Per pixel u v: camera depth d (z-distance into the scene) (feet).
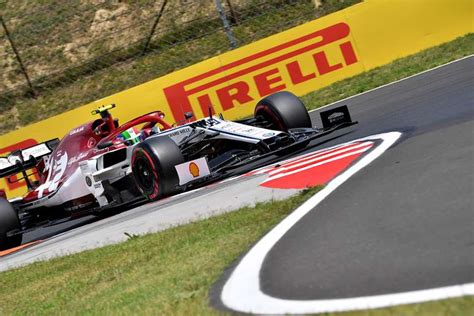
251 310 51.08
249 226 77.61
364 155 96.48
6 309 81.92
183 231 86.38
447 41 197.67
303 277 55.57
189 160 117.29
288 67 196.95
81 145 132.36
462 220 57.93
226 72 196.75
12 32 279.69
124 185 126.31
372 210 68.85
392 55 198.70
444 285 46.19
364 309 45.27
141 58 260.83
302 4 257.34
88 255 94.07
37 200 137.69
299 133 119.14
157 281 67.82
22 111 255.70
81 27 274.98
